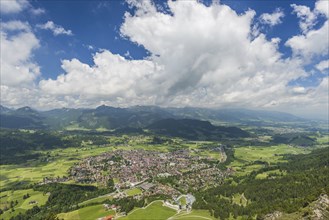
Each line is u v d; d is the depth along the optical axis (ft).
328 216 576.61
